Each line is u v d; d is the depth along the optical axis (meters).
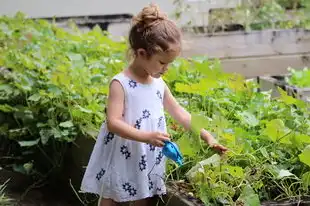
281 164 3.15
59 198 3.99
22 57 4.57
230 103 3.83
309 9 6.71
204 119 2.92
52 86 4.14
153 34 2.74
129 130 2.77
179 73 4.32
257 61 5.95
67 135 3.96
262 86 4.75
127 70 2.92
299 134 3.18
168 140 2.75
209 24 6.20
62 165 4.17
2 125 4.47
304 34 6.04
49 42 5.03
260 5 6.55
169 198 2.97
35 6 6.70
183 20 6.55
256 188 2.95
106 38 5.19
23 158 4.43
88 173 2.99
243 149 3.15
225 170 2.93
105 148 2.96
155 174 2.95
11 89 4.48
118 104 2.86
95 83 4.27
